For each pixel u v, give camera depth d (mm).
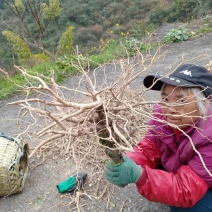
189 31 8273
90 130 1733
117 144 1566
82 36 26484
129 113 1888
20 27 12391
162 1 24281
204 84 1792
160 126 1872
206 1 17578
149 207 2469
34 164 3127
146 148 2199
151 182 1767
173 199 1774
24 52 10695
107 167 1790
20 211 2592
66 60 6434
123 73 2496
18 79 6340
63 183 2738
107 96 1886
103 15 28016
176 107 1766
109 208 2508
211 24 8719
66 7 29109
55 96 1613
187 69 1830
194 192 1766
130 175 1755
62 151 3088
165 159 2070
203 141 1756
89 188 2717
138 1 26250
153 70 5727
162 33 9164
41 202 2658
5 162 2562
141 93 2012
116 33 24078
